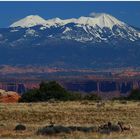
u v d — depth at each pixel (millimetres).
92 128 105812
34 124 128375
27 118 142750
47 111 152000
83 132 102000
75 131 102875
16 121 138125
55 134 99312
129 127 110312
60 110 155750
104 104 181375
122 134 99375
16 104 184125
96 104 182125
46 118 143250
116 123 125188
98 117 144500
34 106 170125
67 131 101750
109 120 139125
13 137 95875
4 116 144500
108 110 158250
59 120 140375
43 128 103188
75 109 159375
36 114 147250
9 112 149125
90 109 159625
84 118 142625
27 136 96875
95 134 98812
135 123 131375
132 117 145250
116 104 184875
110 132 102125
